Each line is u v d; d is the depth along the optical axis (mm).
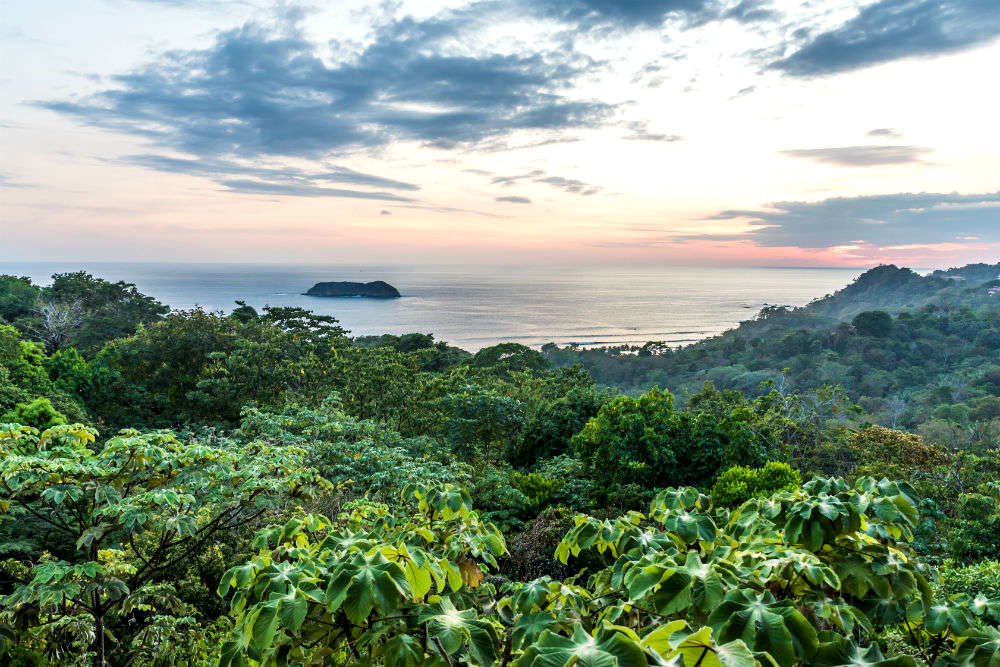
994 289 150625
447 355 48000
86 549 5156
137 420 22062
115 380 23219
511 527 11016
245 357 21922
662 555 2135
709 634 1305
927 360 93500
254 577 2107
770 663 1491
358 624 1788
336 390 20766
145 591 6035
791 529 2160
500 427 17250
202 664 6016
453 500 2930
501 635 2338
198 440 14109
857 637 2697
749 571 2037
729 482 11227
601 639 1341
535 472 14555
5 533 9188
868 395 78688
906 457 17141
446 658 1756
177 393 23922
